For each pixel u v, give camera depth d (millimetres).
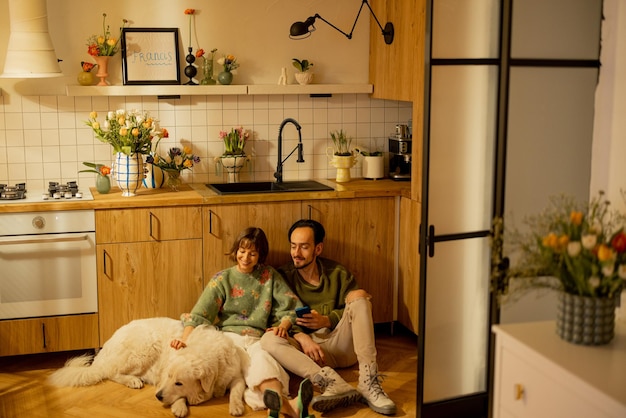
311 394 3344
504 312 3201
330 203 4445
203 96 4750
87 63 4445
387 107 5082
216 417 3584
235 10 4734
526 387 2328
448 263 3219
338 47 4938
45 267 4090
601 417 2023
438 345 3266
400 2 4430
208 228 4277
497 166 3135
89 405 3717
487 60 3119
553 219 2432
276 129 4902
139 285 4230
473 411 3387
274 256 4414
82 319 4180
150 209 4176
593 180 3029
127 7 4555
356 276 4555
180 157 4590
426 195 3098
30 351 4141
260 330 4109
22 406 3703
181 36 4664
